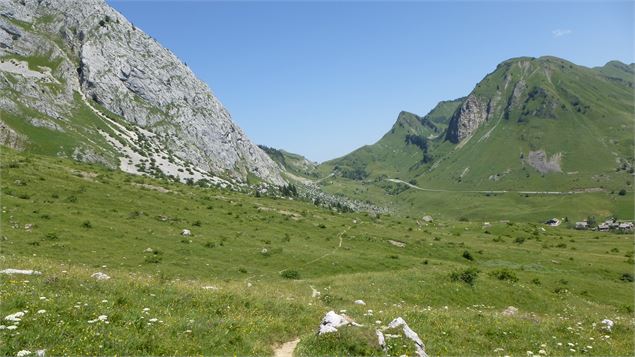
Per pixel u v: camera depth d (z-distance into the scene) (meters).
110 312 18.02
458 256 92.81
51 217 62.12
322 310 26.20
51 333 14.73
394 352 17.53
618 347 23.42
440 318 26.28
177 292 25.09
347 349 17.34
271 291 36.41
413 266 71.38
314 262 67.69
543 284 61.84
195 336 17.02
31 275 24.28
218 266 58.16
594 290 63.00
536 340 23.22
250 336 18.48
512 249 104.88
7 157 99.81
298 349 17.48
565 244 124.25
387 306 33.66
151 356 14.73
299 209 143.00
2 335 13.83
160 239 65.12
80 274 27.42
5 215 58.44
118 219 71.25
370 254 79.00
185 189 134.12
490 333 23.72
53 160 124.88
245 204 123.50
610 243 131.25
